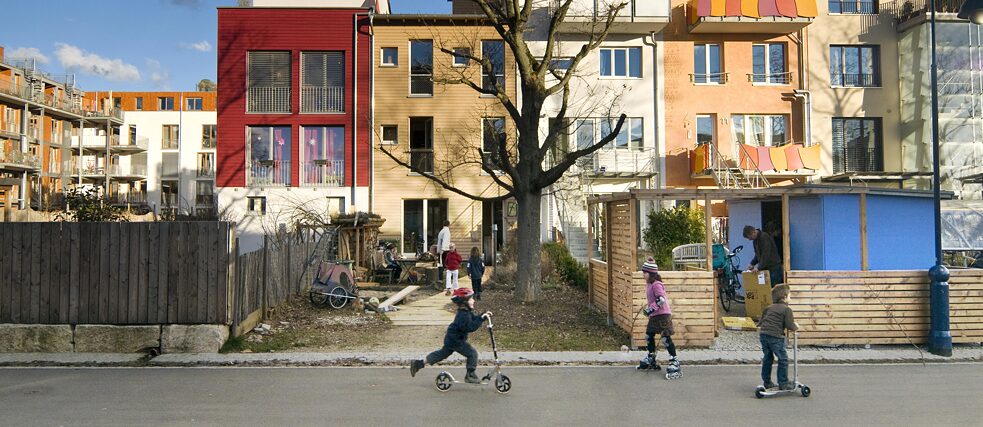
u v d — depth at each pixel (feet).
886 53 87.25
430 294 55.21
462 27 83.97
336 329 39.50
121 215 62.34
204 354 33.35
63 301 34.45
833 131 86.69
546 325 40.06
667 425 21.24
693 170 83.97
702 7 82.28
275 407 23.52
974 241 64.69
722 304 45.09
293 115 83.87
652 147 84.84
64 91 191.31
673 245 67.97
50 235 34.65
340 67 84.69
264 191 83.51
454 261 54.54
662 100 85.25
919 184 85.30
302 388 26.58
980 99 85.35
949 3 86.12
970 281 34.81
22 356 32.83
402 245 83.15
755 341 35.76
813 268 39.75
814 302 35.12
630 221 35.63
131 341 34.01
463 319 25.79
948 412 22.79
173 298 34.40
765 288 38.50
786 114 86.58
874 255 39.34
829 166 85.97
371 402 24.25
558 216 79.36
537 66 50.65
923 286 35.19
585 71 84.48
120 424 21.35
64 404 23.94
